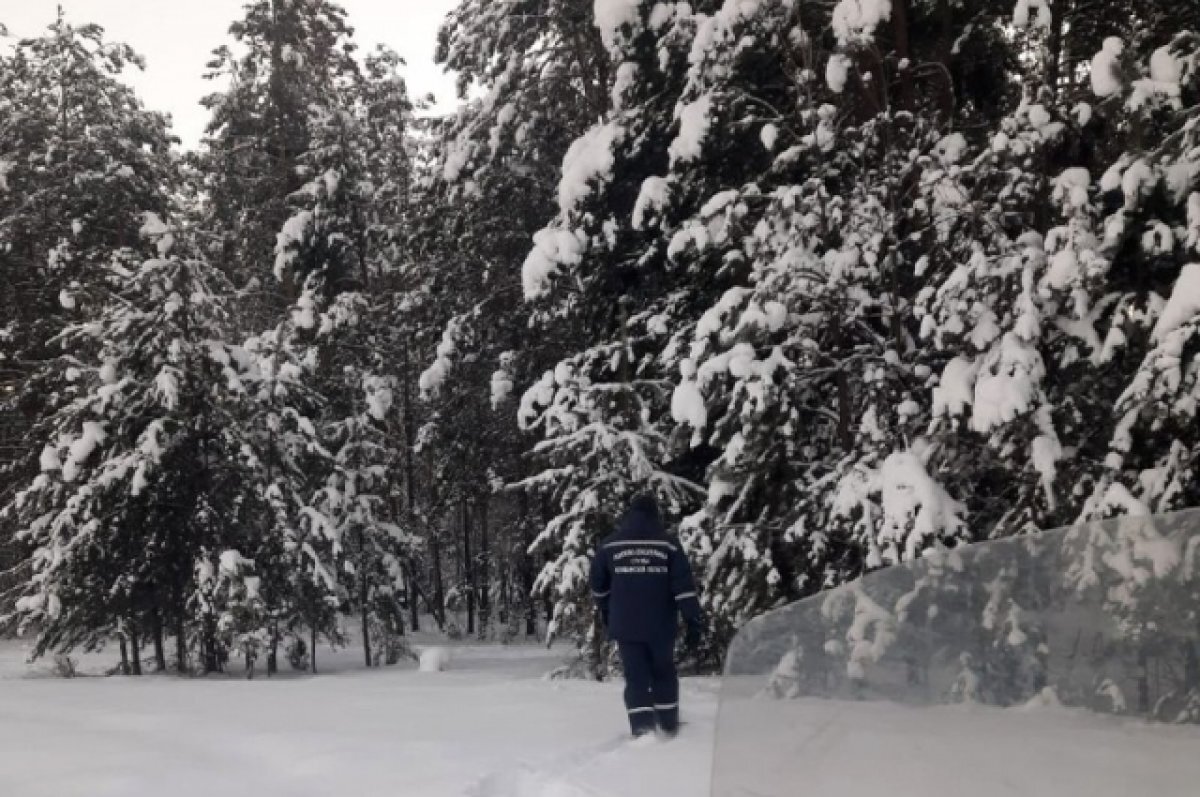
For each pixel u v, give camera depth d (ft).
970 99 41.37
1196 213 23.88
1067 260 24.36
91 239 75.05
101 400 49.42
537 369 55.06
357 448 64.54
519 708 27.22
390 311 75.36
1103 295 26.05
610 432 37.91
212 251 84.89
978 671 7.75
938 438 26.99
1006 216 29.12
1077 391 26.53
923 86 39.19
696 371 32.12
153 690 33.71
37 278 75.77
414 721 25.25
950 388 25.75
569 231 39.70
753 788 7.84
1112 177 24.97
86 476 50.88
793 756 7.85
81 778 19.17
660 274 41.63
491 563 97.96
